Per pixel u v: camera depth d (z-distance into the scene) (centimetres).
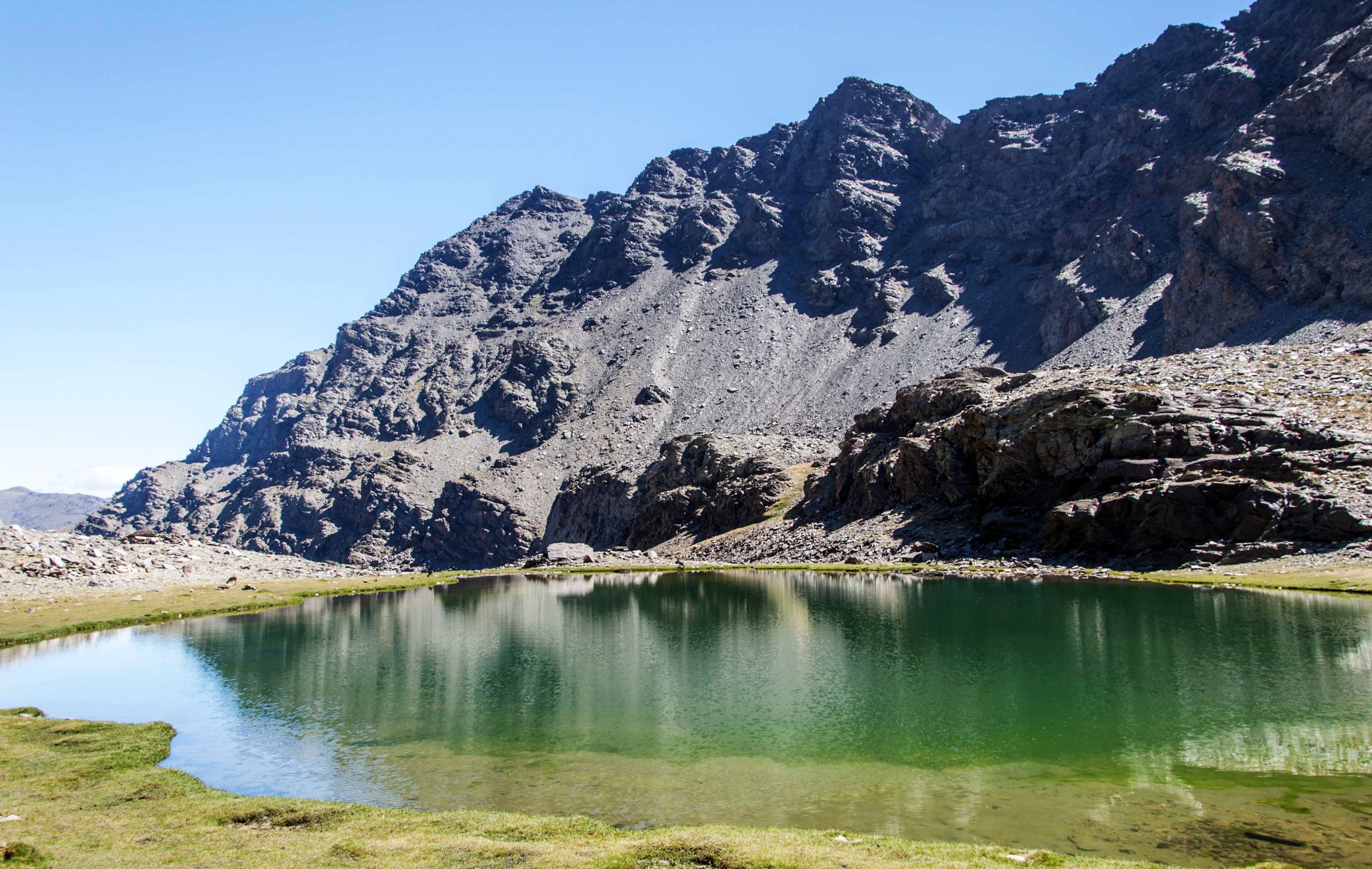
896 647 5525
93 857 2330
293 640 6775
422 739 3856
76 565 10956
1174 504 8950
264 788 3219
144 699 4738
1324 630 5412
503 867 2205
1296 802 2742
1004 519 11169
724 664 5306
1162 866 2128
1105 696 4097
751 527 17062
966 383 14425
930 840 2531
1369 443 8669
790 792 3009
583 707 4341
